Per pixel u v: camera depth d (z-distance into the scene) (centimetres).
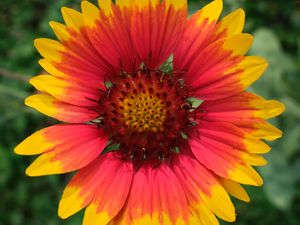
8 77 15
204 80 8
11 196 15
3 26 16
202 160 8
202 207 7
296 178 14
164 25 8
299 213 14
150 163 8
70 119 8
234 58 8
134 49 8
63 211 7
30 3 16
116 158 8
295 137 14
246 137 7
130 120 8
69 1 14
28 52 16
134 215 7
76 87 8
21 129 15
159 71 8
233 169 7
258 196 14
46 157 7
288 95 14
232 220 7
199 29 8
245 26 16
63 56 8
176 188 8
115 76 8
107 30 8
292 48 16
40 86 7
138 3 8
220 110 8
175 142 8
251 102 8
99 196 7
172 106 8
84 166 7
